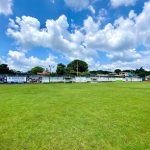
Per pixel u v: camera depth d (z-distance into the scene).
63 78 64.31
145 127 8.35
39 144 6.39
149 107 13.45
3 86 39.03
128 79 89.38
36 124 8.78
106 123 9.01
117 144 6.41
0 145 6.31
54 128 8.17
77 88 34.41
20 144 6.39
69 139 6.87
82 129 8.05
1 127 8.28
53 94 22.73
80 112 11.56
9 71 82.31
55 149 6.00
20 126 8.44
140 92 26.70
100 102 15.90
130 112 11.60
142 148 6.07
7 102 15.68
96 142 6.58
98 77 77.62
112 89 32.59
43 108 12.88
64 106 13.74
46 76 59.31
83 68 123.62
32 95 21.41
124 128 8.20
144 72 122.75
